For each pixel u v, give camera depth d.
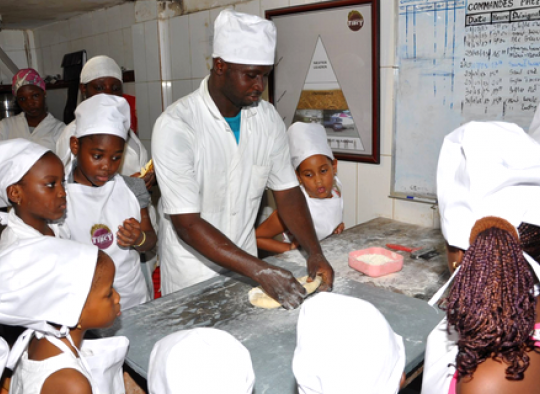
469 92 1.80
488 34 1.71
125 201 1.56
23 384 0.92
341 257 1.64
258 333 1.10
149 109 3.13
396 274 1.47
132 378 1.20
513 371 0.61
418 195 2.01
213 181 1.54
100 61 2.22
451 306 0.63
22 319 0.90
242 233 1.67
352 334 0.69
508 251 0.61
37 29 4.15
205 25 2.66
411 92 1.95
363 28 2.02
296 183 1.64
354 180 2.24
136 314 1.21
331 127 2.25
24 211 1.27
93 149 1.43
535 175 0.63
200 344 0.73
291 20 2.28
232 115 1.53
